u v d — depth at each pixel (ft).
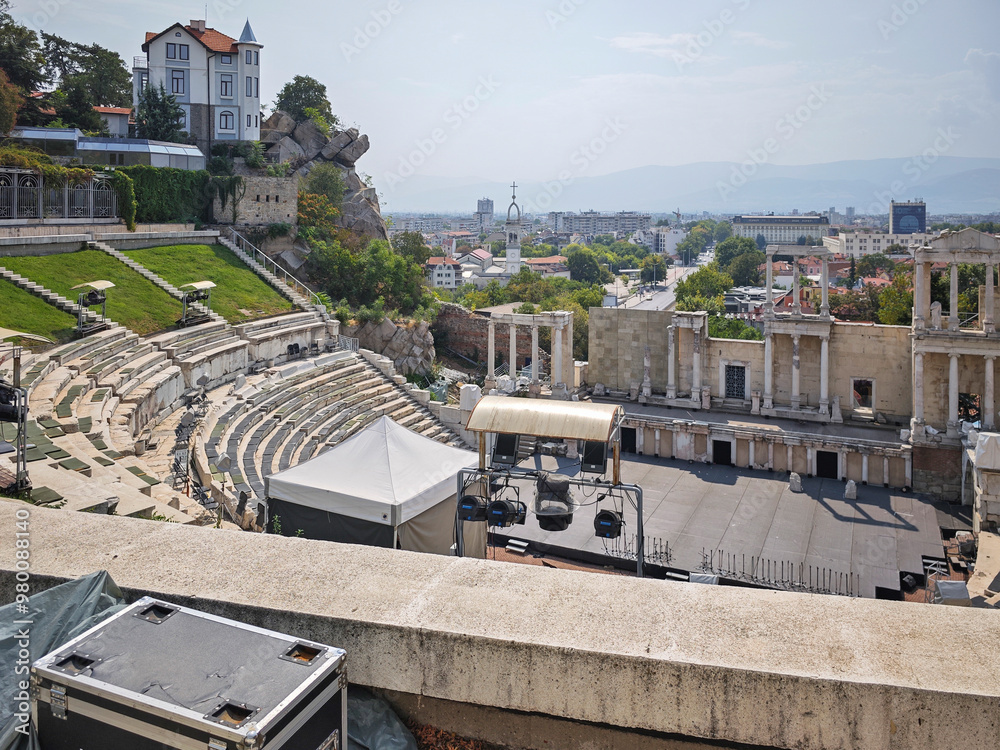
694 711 14.76
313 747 13.56
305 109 292.40
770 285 176.04
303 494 73.20
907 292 246.27
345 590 17.42
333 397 147.64
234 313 167.53
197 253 193.57
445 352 265.95
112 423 96.17
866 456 154.40
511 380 176.24
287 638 14.82
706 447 169.89
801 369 177.68
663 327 188.55
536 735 16.26
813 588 105.19
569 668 15.24
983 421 151.64
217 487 91.25
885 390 169.37
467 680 15.79
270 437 120.88
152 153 215.92
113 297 142.82
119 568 18.37
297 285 215.31
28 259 140.36
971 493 141.69
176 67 239.71
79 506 58.03
